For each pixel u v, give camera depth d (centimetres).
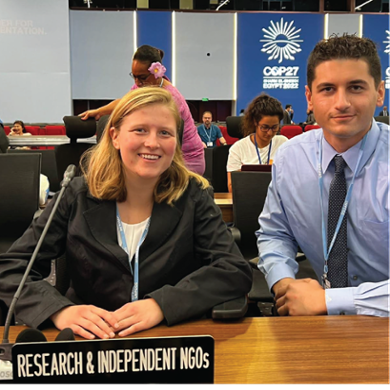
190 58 1228
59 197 105
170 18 1208
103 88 1201
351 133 117
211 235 116
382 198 124
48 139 310
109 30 1186
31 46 1098
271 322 96
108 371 67
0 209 203
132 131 104
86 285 111
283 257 138
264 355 80
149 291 108
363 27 1262
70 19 1166
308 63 123
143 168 104
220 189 351
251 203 216
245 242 217
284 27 1242
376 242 126
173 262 110
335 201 129
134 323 92
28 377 66
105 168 111
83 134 298
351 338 87
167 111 106
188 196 116
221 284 104
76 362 66
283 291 119
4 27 1080
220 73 1243
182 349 67
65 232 115
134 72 255
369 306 104
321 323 95
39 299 98
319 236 138
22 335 70
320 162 133
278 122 296
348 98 113
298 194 137
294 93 1270
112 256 106
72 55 1178
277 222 147
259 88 1257
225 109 1305
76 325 91
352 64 112
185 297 97
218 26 1225
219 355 80
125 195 112
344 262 128
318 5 1286
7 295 101
